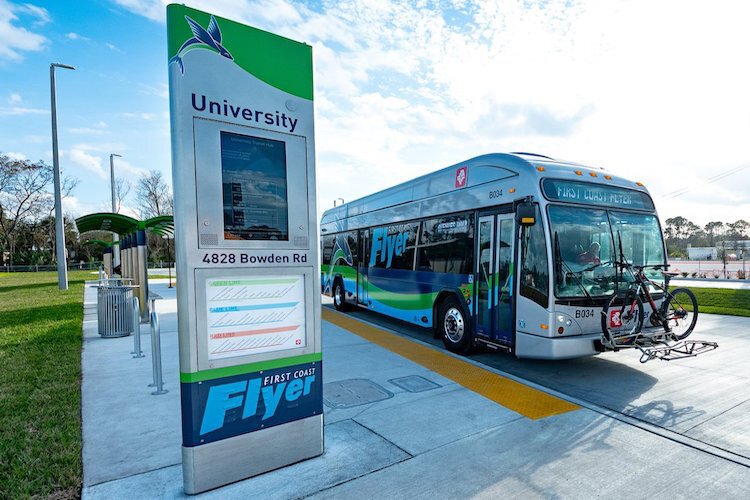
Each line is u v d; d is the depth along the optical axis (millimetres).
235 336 3375
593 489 3246
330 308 13977
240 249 3414
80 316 11273
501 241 6570
